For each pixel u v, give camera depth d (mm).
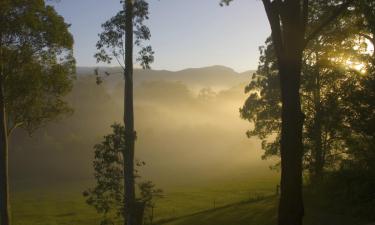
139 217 22281
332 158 42219
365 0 20328
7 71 29375
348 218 33469
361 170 36781
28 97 31344
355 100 33500
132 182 22250
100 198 22453
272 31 18422
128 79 22422
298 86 18266
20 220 63281
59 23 29828
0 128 29406
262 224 38188
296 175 17984
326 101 39781
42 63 30625
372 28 23766
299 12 18266
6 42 28891
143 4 21938
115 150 22031
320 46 39969
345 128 37469
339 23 33156
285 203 17984
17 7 28172
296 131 18109
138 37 22266
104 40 22156
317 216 34594
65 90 32094
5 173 29688
